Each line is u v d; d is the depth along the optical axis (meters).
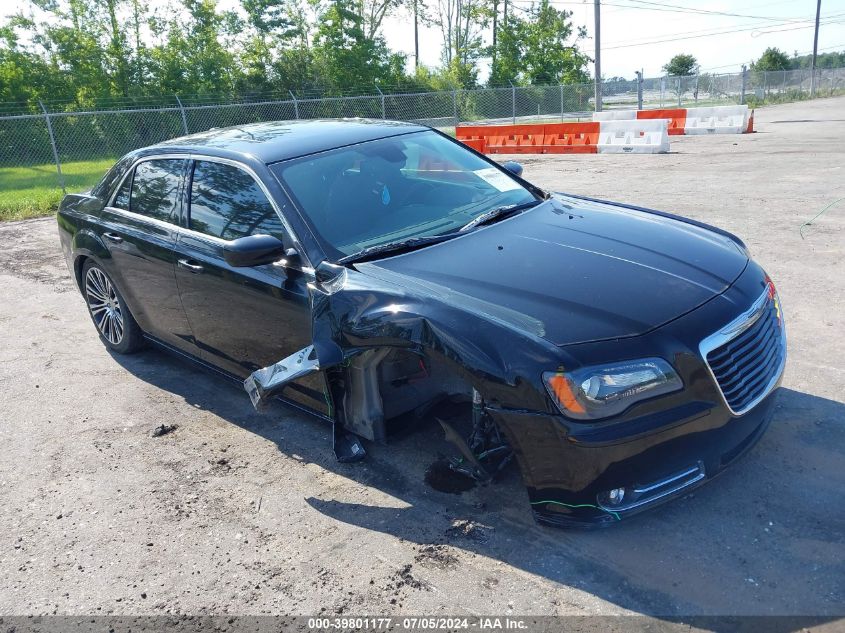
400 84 41.16
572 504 2.62
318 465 3.62
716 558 2.67
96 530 3.23
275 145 3.97
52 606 2.76
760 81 42.34
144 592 2.80
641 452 2.50
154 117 25.59
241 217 3.76
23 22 33.59
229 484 3.53
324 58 39.19
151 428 4.18
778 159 12.89
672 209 8.83
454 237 3.45
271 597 2.71
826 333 4.61
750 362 2.83
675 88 35.41
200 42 37.12
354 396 3.31
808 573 2.55
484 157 4.46
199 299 4.04
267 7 37.56
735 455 2.81
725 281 3.00
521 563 2.74
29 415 4.45
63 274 7.93
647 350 2.54
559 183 11.94
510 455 3.08
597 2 27.81
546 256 3.14
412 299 2.90
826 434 3.43
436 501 3.19
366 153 3.97
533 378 2.53
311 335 3.33
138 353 5.36
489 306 2.78
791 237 7.01
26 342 5.78
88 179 19.33
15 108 32.62
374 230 3.51
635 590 2.54
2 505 3.49
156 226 4.32
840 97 44.16
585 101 33.69
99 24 35.47
